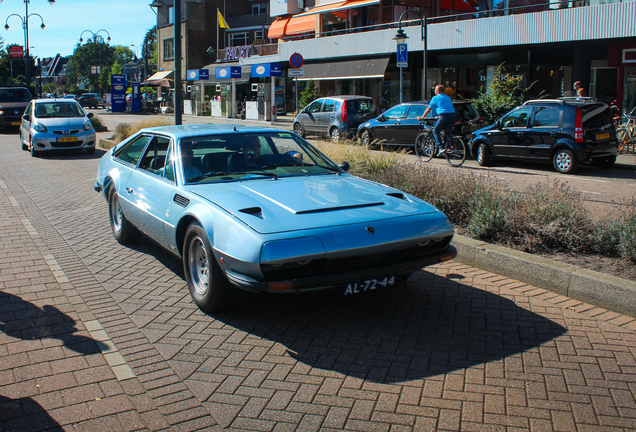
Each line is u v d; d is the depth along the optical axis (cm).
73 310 454
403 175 803
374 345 388
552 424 293
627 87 1823
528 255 521
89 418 301
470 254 562
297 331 412
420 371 350
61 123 1645
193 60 5100
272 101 3039
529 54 2052
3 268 565
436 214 437
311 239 378
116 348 384
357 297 481
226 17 5241
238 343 393
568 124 1191
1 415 303
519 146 1272
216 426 293
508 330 410
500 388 329
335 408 309
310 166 539
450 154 1334
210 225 412
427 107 1446
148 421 298
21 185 1117
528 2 2019
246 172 508
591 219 589
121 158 655
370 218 406
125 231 636
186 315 443
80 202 929
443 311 448
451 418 299
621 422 295
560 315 436
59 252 626
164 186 505
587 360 362
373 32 2589
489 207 630
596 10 1759
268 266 371
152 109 4916
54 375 347
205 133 540
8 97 2567
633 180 1110
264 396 322
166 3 5397
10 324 425
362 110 1833
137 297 484
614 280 445
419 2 2725
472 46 2119
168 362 364
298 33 3481
